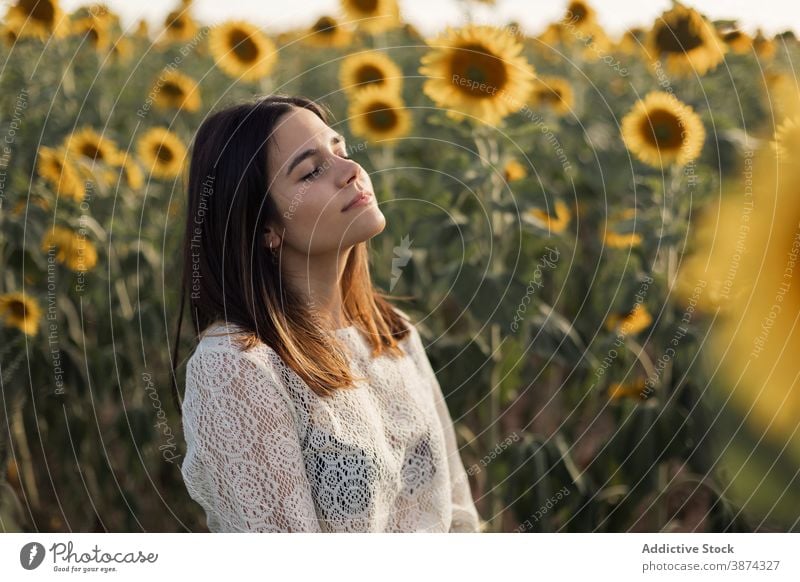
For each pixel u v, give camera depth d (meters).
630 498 2.17
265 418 1.16
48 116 2.48
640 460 2.10
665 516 2.28
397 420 1.41
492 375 2.24
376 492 1.27
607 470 2.21
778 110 1.94
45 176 2.41
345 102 3.51
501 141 2.25
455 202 2.33
